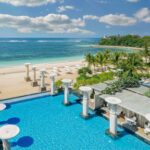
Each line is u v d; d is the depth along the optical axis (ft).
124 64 96.48
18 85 87.92
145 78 89.30
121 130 47.26
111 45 559.79
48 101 66.23
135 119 48.08
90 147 40.96
